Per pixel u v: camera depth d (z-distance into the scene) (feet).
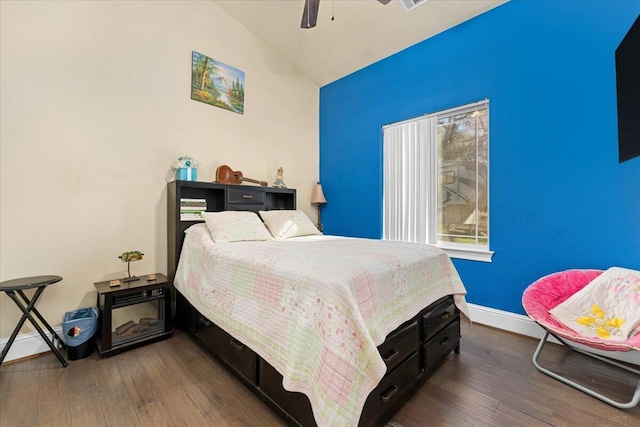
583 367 5.78
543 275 7.08
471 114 8.56
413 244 7.09
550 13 6.90
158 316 7.22
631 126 5.21
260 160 10.98
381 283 4.50
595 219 6.36
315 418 3.34
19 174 6.13
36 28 6.33
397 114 10.21
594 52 6.32
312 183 13.03
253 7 9.57
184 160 8.36
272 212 9.40
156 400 4.75
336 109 12.52
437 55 9.07
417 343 5.10
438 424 4.26
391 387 4.39
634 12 5.83
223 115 9.82
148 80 8.07
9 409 4.51
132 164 7.79
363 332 3.59
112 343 6.45
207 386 5.15
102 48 7.26
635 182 5.89
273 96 11.43
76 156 6.87
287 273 4.39
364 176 11.38
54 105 6.55
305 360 3.70
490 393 5.00
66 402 4.68
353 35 9.84
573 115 6.61
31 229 6.28
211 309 5.87
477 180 8.47
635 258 5.89
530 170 7.25
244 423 4.25
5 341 6.01
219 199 9.22
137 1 7.88
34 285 5.47
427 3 8.02
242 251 5.95
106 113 7.32
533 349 6.60
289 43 10.98
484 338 7.20
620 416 4.40
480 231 8.43
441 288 6.02
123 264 7.60
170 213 8.21
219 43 9.71
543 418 4.37
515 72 7.46
